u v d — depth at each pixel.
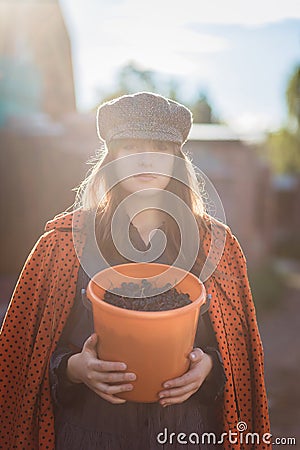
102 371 1.45
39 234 9.40
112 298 1.50
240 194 11.98
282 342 7.19
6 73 10.12
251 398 1.86
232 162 11.81
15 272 9.17
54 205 9.51
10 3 10.31
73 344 1.71
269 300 9.30
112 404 1.64
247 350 1.85
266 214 13.71
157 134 1.62
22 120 9.26
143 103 1.62
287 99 16.94
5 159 9.14
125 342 1.42
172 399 1.49
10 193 9.23
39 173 9.35
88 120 9.83
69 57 11.71
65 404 1.64
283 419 4.46
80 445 1.64
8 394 1.81
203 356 1.56
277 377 5.61
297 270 14.28
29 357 1.76
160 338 1.41
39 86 11.06
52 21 11.16
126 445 1.64
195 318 1.47
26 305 1.78
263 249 13.65
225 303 1.81
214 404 1.74
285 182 20.89
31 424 1.77
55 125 9.60
